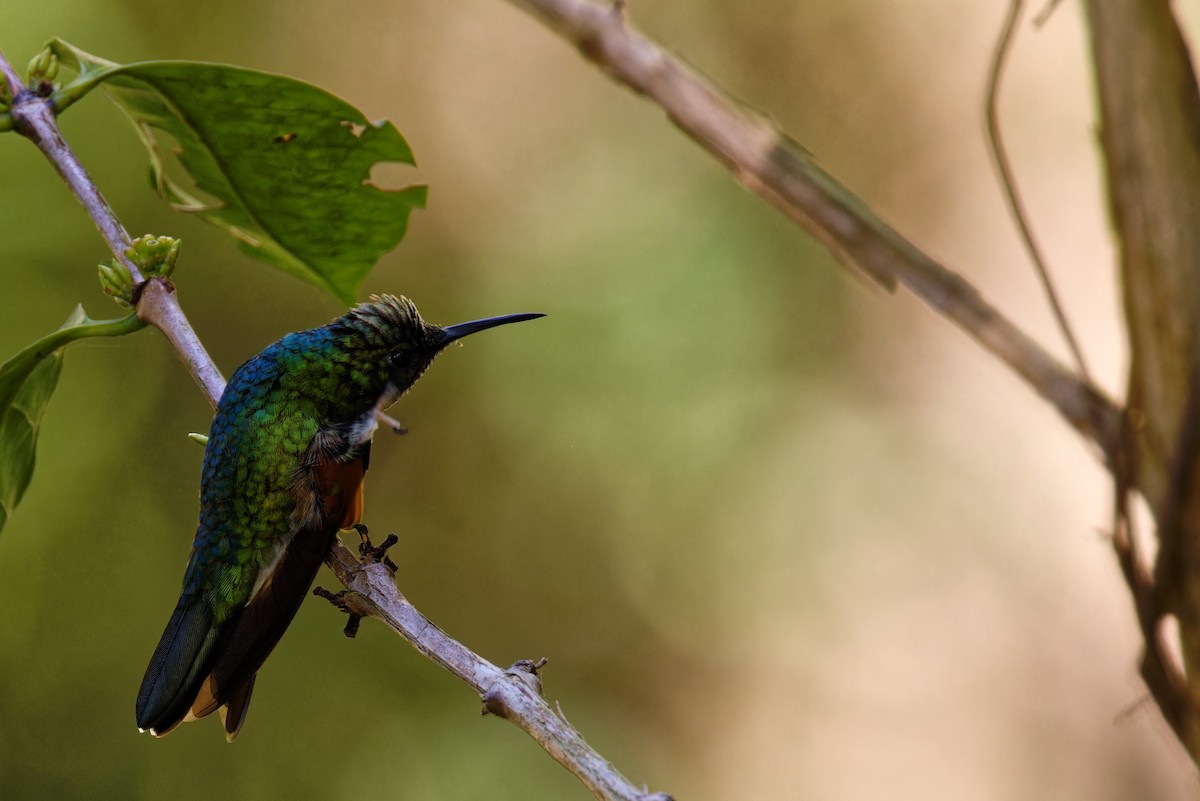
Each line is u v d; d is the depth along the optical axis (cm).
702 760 1494
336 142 493
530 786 1257
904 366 1480
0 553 1212
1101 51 198
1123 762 1257
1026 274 1332
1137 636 196
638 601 1505
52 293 1226
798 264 1491
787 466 1472
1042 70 1352
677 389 1470
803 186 203
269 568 511
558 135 1577
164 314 492
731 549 1477
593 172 1556
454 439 1500
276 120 487
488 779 1259
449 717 1309
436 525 1501
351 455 539
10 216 1210
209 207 530
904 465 1446
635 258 1491
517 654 1505
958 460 1427
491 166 1573
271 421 534
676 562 1489
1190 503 189
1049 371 197
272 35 1495
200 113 481
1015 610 1348
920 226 1480
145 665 1229
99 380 1291
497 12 1585
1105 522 1295
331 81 1549
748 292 1477
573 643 1512
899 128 1530
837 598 1438
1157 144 193
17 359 472
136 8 1355
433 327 628
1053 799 1278
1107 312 1277
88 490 1259
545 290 1495
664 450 1475
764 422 1474
